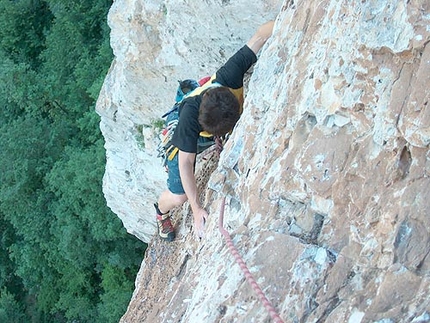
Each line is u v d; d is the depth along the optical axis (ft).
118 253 58.23
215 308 11.42
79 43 65.05
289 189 11.71
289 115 12.46
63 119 68.03
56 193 61.82
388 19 10.20
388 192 9.97
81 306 63.31
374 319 9.09
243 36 18.52
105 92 27.35
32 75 67.97
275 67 14.01
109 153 29.60
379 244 9.83
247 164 13.74
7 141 65.46
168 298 16.46
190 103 14.46
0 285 71.26
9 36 74.08
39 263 65.98
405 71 9.99
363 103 10.64
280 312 10.40
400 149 9.93
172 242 18.83
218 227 13.75
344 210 10.69
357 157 10.62
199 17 18.93
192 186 14.98
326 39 12.07
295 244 11.00
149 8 21.06
